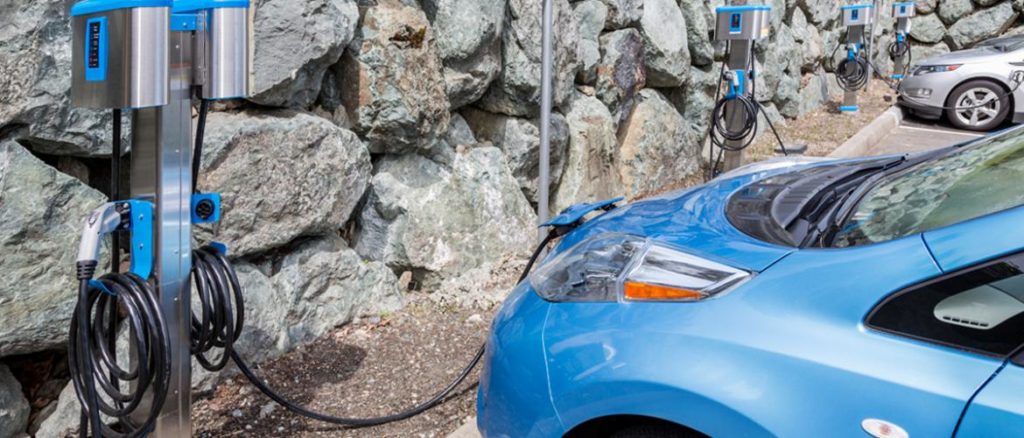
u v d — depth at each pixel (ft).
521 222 16.02
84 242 7.47
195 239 11.10
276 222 12.05
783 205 8.76
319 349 12.46
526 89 16.42
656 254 7.39
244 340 11.52
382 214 14.33
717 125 20.47
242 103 12.29
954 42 49.16
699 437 6.44
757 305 6.48
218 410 10.79
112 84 7.50
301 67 12.28
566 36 17.56
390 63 13.60
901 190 7.99
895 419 5.70
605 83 19.65
